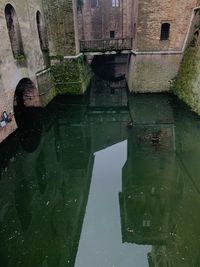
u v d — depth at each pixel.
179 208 9.48
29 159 12.42
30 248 7.44
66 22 18.44
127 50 21.11
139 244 8.46
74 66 19.48
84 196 10.42
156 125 15.80
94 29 32.50
